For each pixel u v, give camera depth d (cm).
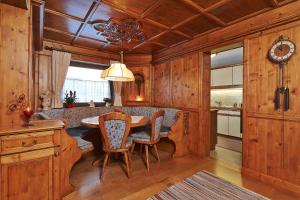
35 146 158
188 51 341
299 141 196
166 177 236
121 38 315
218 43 285
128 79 291
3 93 168
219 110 540
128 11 227
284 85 207
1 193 142
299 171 196
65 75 353
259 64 231
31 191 157
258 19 231
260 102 229
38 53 328
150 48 398
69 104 355
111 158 307
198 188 206
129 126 228
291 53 200
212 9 221
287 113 204
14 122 172
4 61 168
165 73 405
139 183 219
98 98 427
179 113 327
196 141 329
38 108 325
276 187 210
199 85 323
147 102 446
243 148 247
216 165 280
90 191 200
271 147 219
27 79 179
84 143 232
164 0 201
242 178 233
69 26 275
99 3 207
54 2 205
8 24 170
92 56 402
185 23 264
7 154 144
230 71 527
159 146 373
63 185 185
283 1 202
